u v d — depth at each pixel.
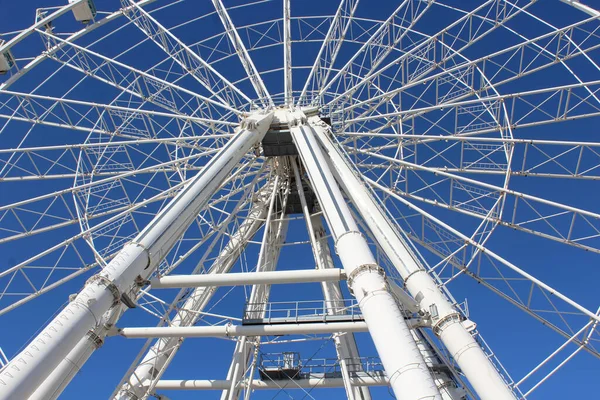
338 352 18.62
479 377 10.89
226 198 23.83
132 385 17.12
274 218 25.56
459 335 11.72
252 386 19.67
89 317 11.39
